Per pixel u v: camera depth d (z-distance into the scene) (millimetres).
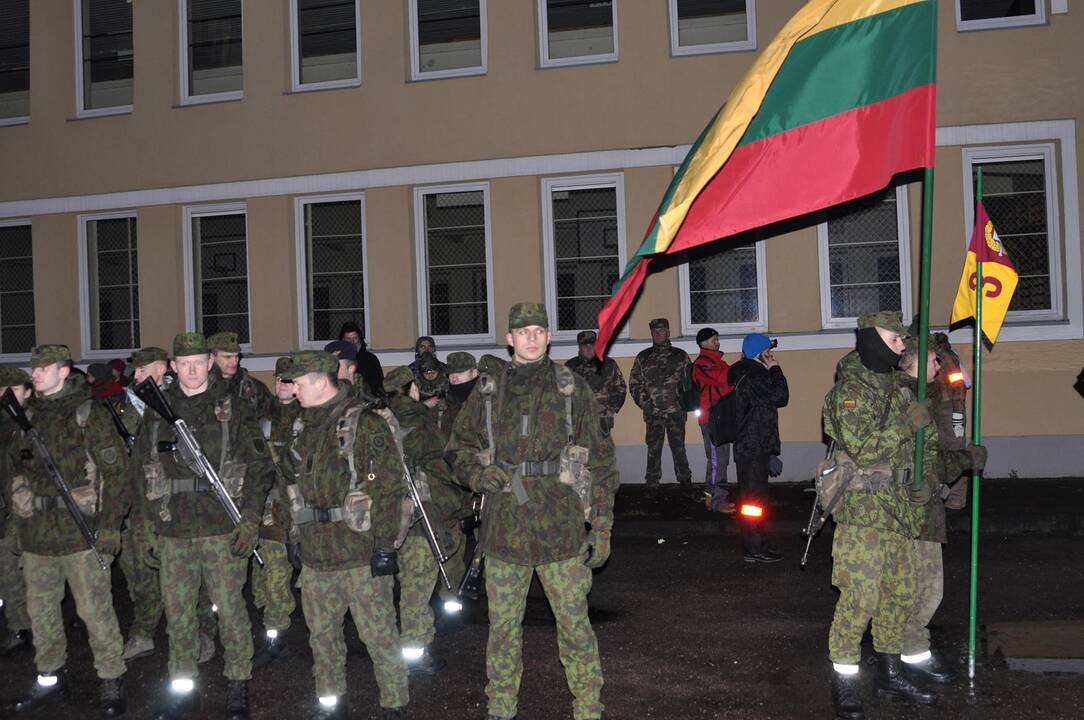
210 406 5285
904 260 12195
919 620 5477
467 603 7211
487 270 13281
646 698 5371
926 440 5172
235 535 5125
